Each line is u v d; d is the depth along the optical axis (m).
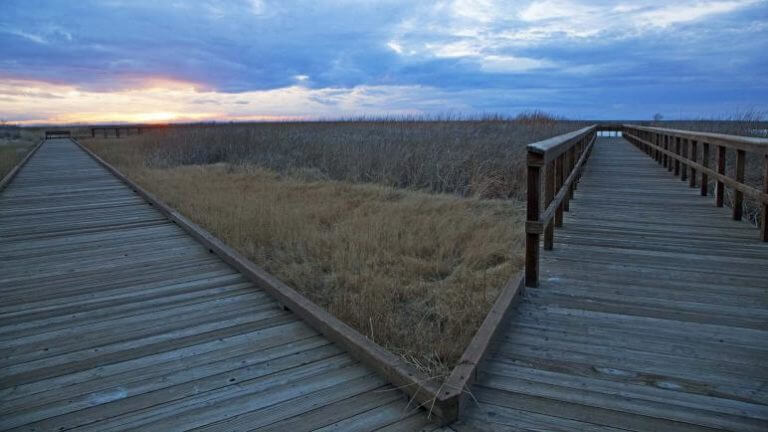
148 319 3.78
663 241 5.54
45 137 45.28
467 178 11.09
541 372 2.77
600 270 4.54
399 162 12.17
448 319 3.78
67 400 2.66
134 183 11.07
